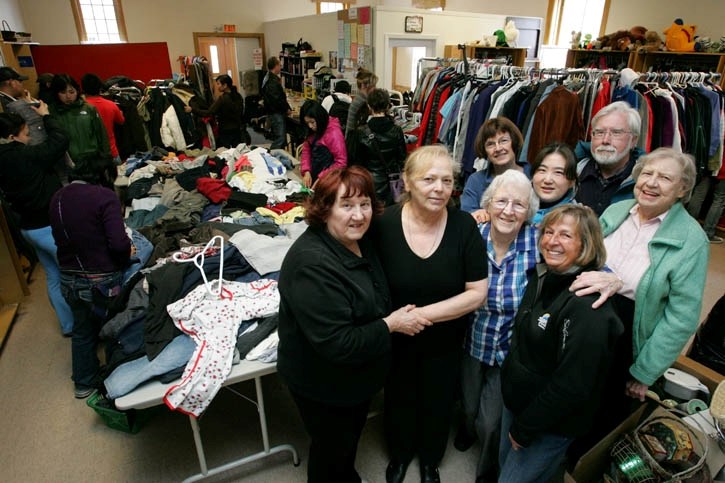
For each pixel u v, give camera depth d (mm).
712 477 1328
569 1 6492
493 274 1499
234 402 2162
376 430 1997
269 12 9375
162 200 2939
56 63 6562
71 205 1816
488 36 5574
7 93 2980
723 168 3783
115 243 1853
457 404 2082
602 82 3051
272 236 2285
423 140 4082
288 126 7098
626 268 1425
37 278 3373
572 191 1663
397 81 5840
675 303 1306
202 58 7684
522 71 3617
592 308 1095
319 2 9633
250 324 1654
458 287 1375
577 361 1100
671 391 1726
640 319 1379
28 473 1792
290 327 1181
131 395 1415
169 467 1816
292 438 1947
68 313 2600
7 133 2170
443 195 1258
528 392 1273
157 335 1558
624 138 1646
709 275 3438
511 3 7242
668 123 3107
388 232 1366
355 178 1117
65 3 7656
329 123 3170
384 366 1296
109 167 3156
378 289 1257
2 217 2855
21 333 2705
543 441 1293
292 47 7961
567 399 1118
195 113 5191
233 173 3363
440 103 3904
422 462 1716
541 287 1298
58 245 1880
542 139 2975
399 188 2912
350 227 1131
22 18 7246
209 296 1675
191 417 1552
